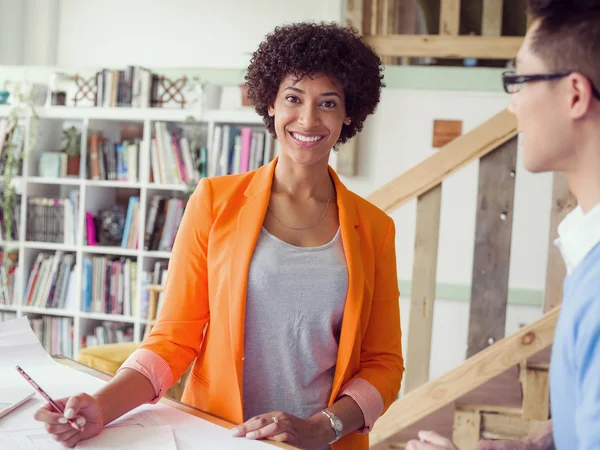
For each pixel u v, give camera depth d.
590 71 0.73
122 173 4.32
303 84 1.30
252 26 4.80
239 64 4.82
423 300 2.50
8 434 1.03
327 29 1.32
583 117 0.75
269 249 1.31
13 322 1.53
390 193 2.46
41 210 4.36
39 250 4.52
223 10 4.84
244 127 4.34
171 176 4.22
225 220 1.33
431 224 2.48
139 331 4.24
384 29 4.33
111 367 3.08
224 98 4.30
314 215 1.38
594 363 0.67
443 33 4.08
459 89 3.92
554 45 0.76
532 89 0.78
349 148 3.93
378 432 2.52
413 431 2.73
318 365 1.32
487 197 2.57
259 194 1.34
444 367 4.10
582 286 0.72
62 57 4.99
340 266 1.32
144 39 4.92
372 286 1.39
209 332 1.33
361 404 1.29
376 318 1.43
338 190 1.42
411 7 4.57
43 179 4.33
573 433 0.73
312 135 1.31
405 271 4.05
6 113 4.35
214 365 1.30
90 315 4.31
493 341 2.63
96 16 4.96
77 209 4.34
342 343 1.30
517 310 4.02
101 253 4.49
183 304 1.32
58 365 1.37
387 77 3.97
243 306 1.27
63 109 4.30
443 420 2.85
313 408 1.31
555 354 0.76
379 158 4.00
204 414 1.20
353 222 1.38
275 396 1.31
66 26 4.99
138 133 4.57
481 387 2.82
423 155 3.97
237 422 1.26
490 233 2.59
